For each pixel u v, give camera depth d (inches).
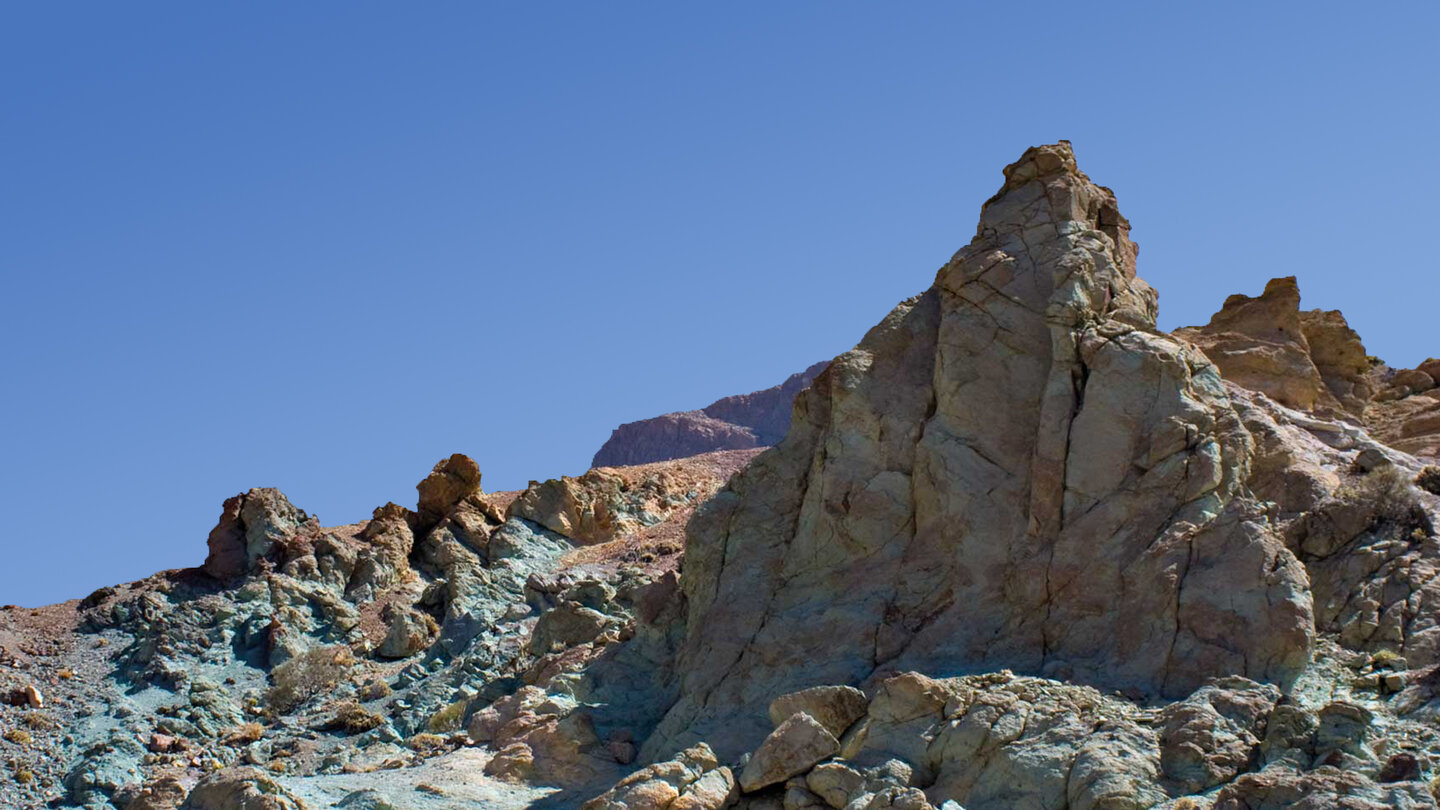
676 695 1317.7
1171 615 1101.1
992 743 1015.0
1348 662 1093.1
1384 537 1197.1
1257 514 1132.5
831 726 1095.0
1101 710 1027.3
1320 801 842.2
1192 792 943.0
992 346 1332.4
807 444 1412.4
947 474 1278.3
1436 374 1667.1
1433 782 887.1
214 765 1521.9
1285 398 1499.8
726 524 1387.8
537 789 1200.2
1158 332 1323.8
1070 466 1225.4
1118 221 1448.1
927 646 1194.6
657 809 1035.3
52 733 1628.9
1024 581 1188.5
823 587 1286.9
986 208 1439.5
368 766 1332.4
